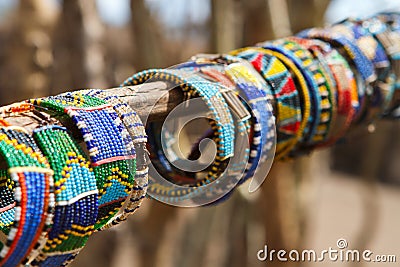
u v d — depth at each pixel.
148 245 2.33
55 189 0.61
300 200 2.29
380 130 3.19
